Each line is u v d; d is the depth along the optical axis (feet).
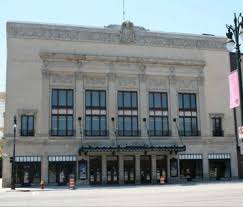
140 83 181.78
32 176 161.07
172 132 182.19
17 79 166.09
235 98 56.90
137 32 184.55
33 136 163.73
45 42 171.83
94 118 173.78
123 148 165.99
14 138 150.30
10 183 157.89
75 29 176.14
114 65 179.01
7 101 163.53
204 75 192.85
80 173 166.40
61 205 68.95
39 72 169.17
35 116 165.58
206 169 184.65
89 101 174.60
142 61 181.88
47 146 164.76
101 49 178.40
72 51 174.50
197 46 193.88
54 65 171.12
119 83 179.22
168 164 177.99
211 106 191.52
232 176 188.96
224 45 198.70
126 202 72.18
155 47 186.50
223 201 69.67
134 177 173.17
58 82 171.22
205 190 107.24
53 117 168.55
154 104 183.11
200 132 187.01
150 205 64.80
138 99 180.75
